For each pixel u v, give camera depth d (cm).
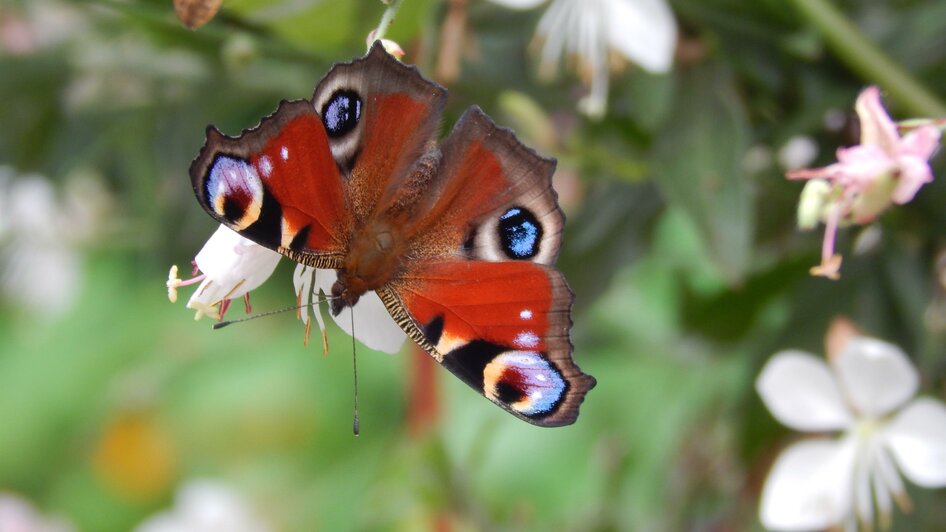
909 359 61
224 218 54
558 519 69
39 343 88
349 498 77
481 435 68
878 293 62
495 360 55
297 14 58
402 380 79
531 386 55
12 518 87
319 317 57
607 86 62
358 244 56
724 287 64
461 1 61
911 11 62
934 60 61
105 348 86
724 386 66
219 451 83
